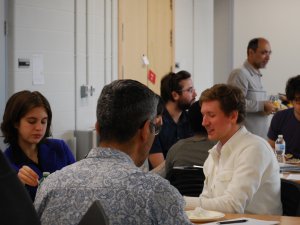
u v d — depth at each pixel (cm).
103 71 508
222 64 807
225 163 240
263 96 556
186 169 273
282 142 391
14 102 260
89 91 487
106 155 145
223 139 242
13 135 263
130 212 134
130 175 138
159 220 135
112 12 516
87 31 484
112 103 145
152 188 136
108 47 512
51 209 139
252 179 227
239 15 790
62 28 457
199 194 270
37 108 259
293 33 771
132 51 548
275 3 773
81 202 137
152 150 371
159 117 159
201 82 689
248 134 240
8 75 411
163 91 387
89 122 489
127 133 146
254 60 540
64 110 460
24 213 76
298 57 773
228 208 223
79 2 474
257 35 782
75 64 473
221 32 807
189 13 659
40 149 271
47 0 441
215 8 809
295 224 198
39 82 434
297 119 405
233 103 236
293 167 342
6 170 77
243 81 532
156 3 587
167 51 609
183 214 138
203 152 289
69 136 465
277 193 238
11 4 410
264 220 204
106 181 138
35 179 227
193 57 670
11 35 411
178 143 302
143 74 567
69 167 146
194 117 293
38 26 433
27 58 423
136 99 146
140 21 560
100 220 107
